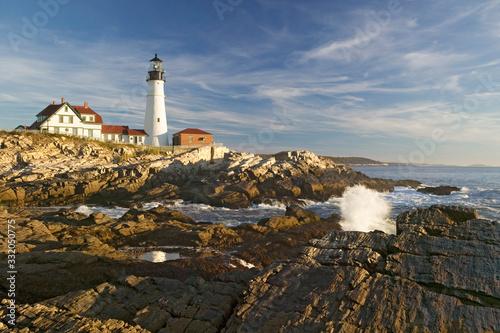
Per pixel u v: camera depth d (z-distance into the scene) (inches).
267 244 858.1
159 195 1667.1
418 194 1984.5
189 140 2605.8
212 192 1667.1
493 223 455.5
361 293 374.3
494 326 315.9
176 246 859.4
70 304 426.6
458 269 393.1
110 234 906.7
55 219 991.6
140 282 494.3
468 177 4190.5
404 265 417.7
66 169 1850.4
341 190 1881.2
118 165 1990.7
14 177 1690.5
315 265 446.6
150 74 2596.0
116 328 367.6
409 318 336.8
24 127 2461.9
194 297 447.2
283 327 339.3
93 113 2455.7
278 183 1772.9
